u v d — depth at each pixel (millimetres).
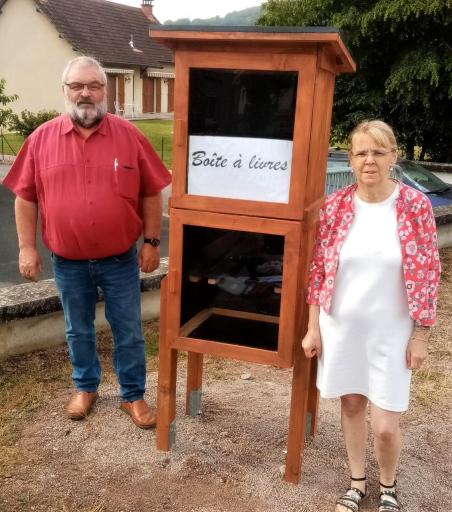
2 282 6492
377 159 2258
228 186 2617
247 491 2854
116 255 3166
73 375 3467
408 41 10859
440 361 4434
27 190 3137
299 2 11680
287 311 2650
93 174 2982
